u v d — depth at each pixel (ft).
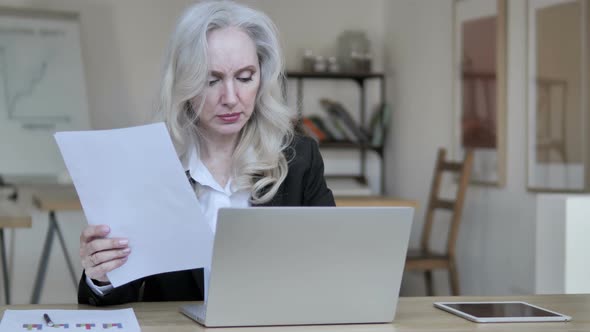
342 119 18.24
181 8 17.83
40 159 16.39
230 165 5.91
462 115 15.56
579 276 9.77
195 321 4.81
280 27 18.48
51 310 5.04
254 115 5.92
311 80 18.74
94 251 4.75
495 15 14.38
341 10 18.88
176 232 4.76
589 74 12.08
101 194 4.76
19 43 16.47
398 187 18.33
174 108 5.60
